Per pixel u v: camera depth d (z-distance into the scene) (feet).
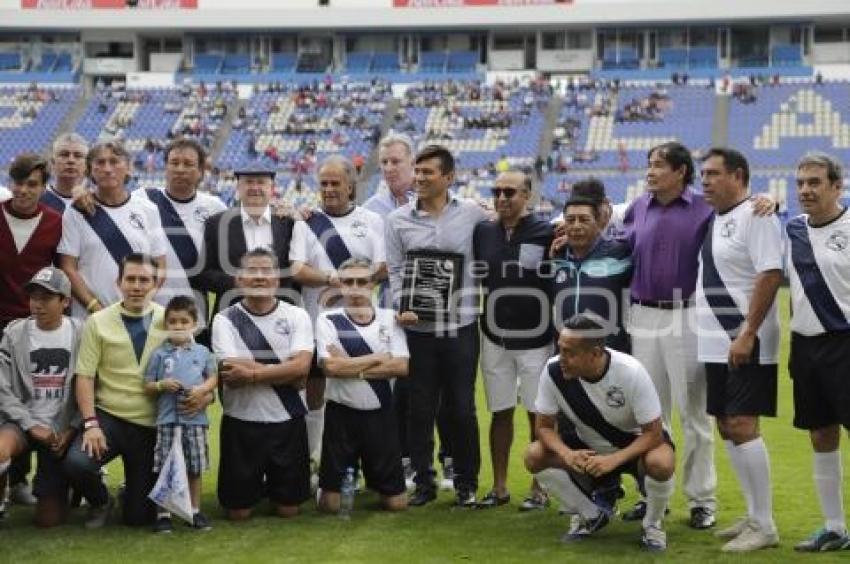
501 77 146.10
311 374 24.77
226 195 121.08
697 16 140.67
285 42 155.02
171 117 141.08
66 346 20.95
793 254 19.43
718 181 19.90
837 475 19.75
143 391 20.85
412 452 23.17
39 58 154.71
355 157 126.11
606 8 142.92
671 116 131.64
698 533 20.75
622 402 19.31
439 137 132.77
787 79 137.39
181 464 20.24
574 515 20.27
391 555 18.94
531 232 22.52
